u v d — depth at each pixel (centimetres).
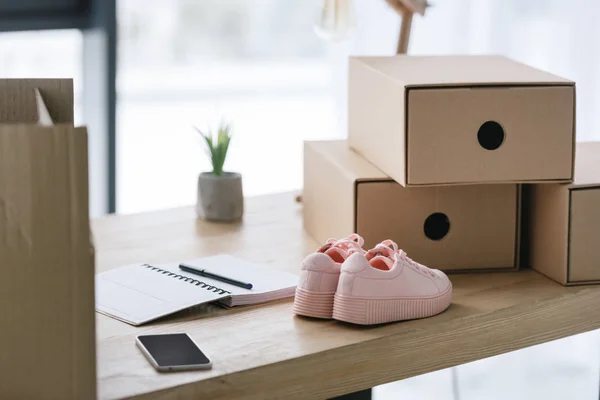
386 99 142
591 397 230
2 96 121
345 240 130
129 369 108
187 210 190
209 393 107
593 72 222
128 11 529
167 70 543
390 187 143
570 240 140
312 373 115
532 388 236
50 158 91
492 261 149
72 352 95
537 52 235
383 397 242
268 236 171
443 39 257
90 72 297
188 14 542
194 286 136
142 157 462
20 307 93
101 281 139
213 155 183
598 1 219
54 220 92
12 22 277
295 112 531
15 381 94
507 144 138
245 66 558
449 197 145
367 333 121
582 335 236
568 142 139
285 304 133
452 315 128
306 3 557
